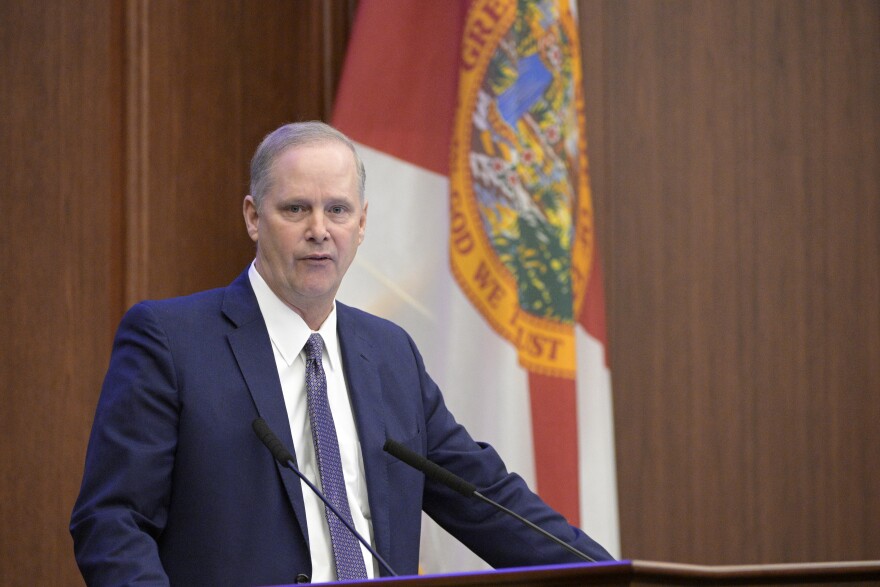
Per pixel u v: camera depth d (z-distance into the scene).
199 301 6.95
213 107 10.39
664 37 11.74
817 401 11.80
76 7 9.85
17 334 9.50
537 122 9.80
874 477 11.81
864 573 5.11
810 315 11.82
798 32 11.92
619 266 11.50
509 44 9.84
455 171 9.71
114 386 6.54
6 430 9.40
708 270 11.70
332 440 6.78
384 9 9.95
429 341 9.56
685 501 11.51
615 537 9.96
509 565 7.16
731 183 11.78
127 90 9.93
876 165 11.89
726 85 11.81
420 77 9.93
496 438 9.48
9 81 9.64
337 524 6.57
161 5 10.11
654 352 11.53
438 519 7.33
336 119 9.74
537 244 9.69
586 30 11.52
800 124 11.88
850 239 11.91
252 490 6.48
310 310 6.96
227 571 6.34
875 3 11.95
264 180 6.86
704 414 11.61
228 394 6.62
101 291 9.77
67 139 9.75
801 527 11.69
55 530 9.45
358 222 6.93
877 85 11.94
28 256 9.58
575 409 9.62
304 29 10.91
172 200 10.10
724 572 4.96
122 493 6.20
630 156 11.59
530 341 9.62
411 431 7.18
